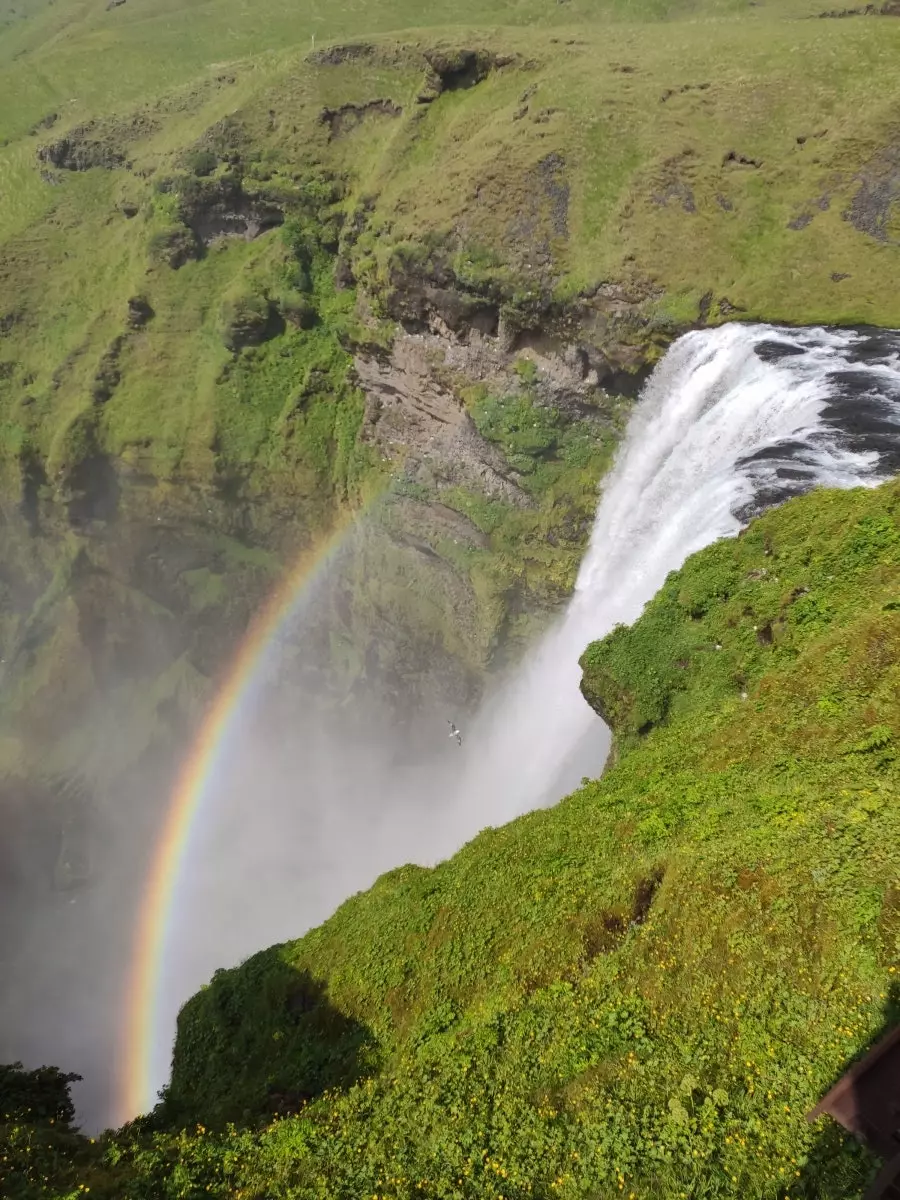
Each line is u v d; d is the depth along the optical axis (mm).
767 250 37562
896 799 14312
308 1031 18109
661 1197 10141
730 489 27734
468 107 51688
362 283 51219
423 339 47031
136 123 70062
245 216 59375
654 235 38594
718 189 39562
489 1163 11492
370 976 18000
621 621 33562
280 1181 12562
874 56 42125
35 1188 12445
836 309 34656
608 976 13922
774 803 15555
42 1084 17016
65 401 59875
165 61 84875
